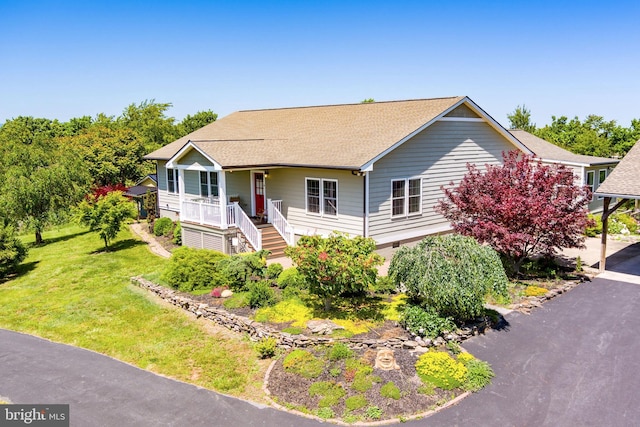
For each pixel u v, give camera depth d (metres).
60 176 25.42
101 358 10.86
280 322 11.66
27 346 11.59
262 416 8.36
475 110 19.83
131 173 38.56
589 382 9.12
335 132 20.06
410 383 9.03
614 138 38.56
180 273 14.75
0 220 23.91
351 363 9.57
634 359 9.95
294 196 19.23
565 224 14.03
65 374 10.08
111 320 13.09
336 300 13.00
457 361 9.70
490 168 16.27
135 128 54.81
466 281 10.66
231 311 12.52
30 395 9.21
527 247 16.34
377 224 16.94
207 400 8.95
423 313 10.95
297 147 19.77
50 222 25.20
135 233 25.55
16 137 27.75
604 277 15.44
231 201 21.77
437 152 18.80
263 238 18.77
